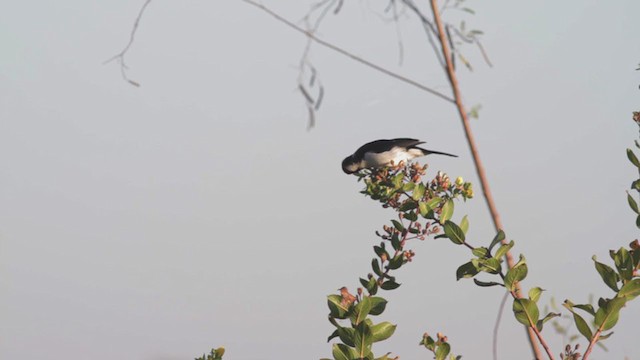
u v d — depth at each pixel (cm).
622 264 608
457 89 557
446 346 631
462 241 630
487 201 569
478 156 557
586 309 582
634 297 582
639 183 672
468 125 559
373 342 628
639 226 646
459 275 611
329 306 643
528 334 583
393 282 798
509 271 594
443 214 714
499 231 589
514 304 586
